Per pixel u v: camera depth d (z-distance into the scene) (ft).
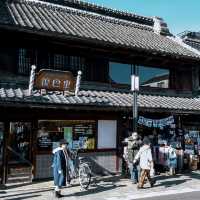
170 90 62.69
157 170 56.80
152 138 57.06
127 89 57.06
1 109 44.09
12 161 45.16
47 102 42.06
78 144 50.14
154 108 51.37
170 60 60.23
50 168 47.83
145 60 58.95
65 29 50.08
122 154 53.67
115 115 53.57
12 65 47.16
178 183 47.29
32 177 46.11
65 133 49.21
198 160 61.05
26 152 46.37
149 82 60.18
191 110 55.77
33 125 46.55
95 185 45.03
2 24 42.37
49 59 50.08
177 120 60.49
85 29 55.21
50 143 47.98
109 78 55.47
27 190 41.65
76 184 45.11
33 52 48.96
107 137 52.85
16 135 45.75
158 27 73.31
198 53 63.98
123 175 52.19
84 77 53.11
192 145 61.52
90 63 53.88
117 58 56.34
